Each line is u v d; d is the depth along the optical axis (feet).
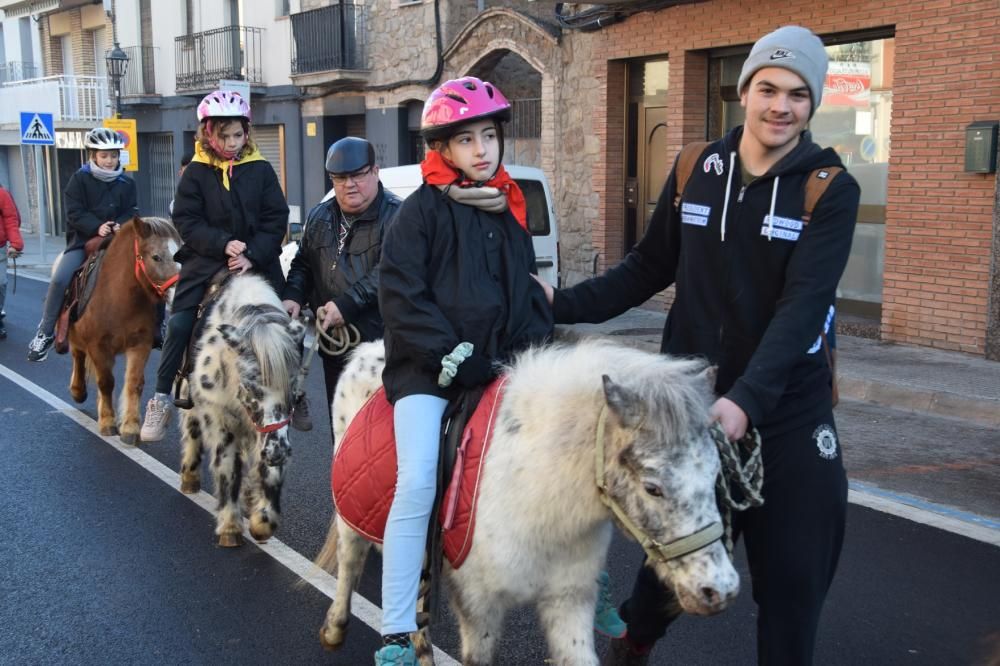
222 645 13.97
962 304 31.30
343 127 68.33
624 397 8.32
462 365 9.91
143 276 22.24
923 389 26.73
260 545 17.71
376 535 11.15
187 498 20.20
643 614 11.13
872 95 35.37
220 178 19.02
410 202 10.34
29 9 104.06
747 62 9.62
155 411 22.79
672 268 11.23
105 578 16.22
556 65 47.52
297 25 67.15
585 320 11.50
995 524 18.04
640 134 44.91
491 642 10.12
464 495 9.77
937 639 13.69
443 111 10.02
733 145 9.99
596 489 8.97
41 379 31.78
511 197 10.72
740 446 9.39
